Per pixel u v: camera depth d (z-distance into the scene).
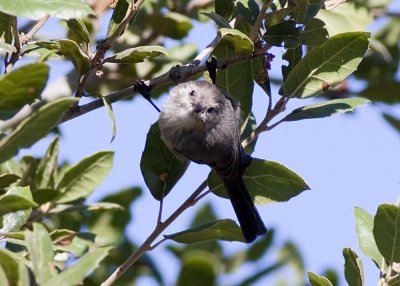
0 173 10.55
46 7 6.85
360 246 9.37
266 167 9.98
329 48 9.73
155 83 9.90
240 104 10.76
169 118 10.68
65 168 11.38
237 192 10.23
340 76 9.81
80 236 9.72
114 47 13.56
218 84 10.79
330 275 12.38
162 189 10.23
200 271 11.39
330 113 9.79
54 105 6.07
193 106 10.77
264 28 10.16
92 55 9.07
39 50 9.82
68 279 5.96
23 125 6.11
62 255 9.76
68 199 10.40
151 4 14.06
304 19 9.71
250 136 10.07
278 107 9.94
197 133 10.81
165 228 9.35
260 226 10.45
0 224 8.05
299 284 12.68
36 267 6.05
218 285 11.78
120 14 9.20
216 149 10.62
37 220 10.22
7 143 6.19
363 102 9.95
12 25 8.56
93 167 10.48
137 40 13.88
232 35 9.34
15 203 6.72
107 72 13.47
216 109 10.74
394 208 8.53
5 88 6.24
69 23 8.86
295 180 9.85
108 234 12.33
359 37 9.64
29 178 10.51
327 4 10.57
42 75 6.24
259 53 9.85
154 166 10.27
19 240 8.10
